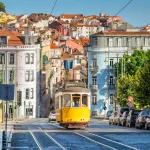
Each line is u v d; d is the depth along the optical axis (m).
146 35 145.62
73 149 36.22
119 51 144.62
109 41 145.12
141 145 38.84
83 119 61.28
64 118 61.41
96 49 145.25
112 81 145.25
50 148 37.28
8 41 147.50
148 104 95.88
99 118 130.88
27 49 147.38
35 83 149.62
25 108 147.88
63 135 51.97
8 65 146.88
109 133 54.53
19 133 56.84
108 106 145.50
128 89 115.44
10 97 37.69
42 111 155.50
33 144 41.12
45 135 52.59
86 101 61.50
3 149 32.47
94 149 35.97
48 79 166.50
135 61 134.75
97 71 145.38
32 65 148.50
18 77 147.25
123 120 75.00
